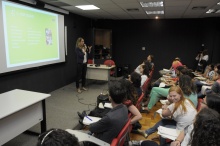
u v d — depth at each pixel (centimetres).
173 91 205
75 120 323
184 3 421
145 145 202
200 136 99
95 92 498
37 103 235
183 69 404
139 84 287
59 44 518
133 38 762
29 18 399
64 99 437
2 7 331
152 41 744
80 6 479
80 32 652
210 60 663
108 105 256
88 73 564
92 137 146
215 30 647
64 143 61
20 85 391
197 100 255
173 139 172
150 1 404
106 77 548
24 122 217
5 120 192
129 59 781
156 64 755
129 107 214
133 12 569
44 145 60
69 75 592
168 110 207
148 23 736
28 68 403
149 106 383
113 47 788
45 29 454
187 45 712
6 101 218
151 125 329
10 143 250
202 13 571
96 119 201
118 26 768
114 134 151
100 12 575
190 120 191
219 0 387
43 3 434
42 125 252
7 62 348
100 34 772
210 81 420
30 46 407
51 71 496
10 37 353
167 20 716
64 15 541
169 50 733
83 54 493
